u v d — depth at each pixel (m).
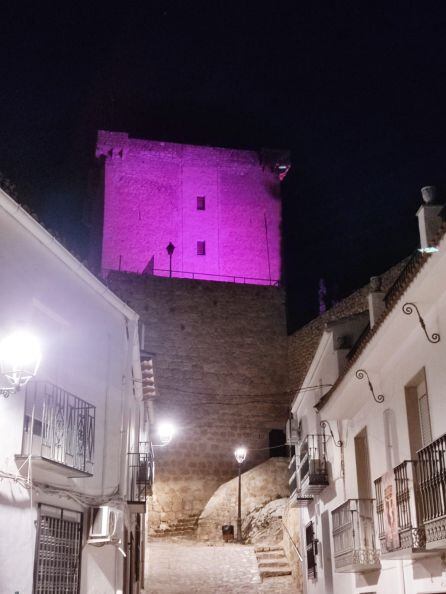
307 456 17.81
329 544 16.75
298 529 21.45
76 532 11.14
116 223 47.19
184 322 39.53
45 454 10.32
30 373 8.43
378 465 12.41
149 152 48.97
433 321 9.59
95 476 11.91
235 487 31.67
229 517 30.52
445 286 8.96
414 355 10.44
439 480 8.48
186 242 48.16
